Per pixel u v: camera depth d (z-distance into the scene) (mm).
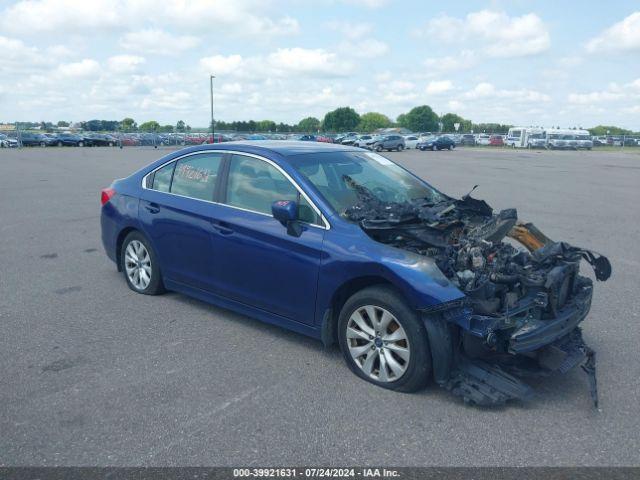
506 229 4215
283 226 4465
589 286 4336
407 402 3797
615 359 4500
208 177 5223
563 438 3375
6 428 3465
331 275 4129
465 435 3404
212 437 3385
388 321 3904
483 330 3582
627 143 68625
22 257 7766
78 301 5848
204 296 5258
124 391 3939
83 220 10711
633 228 10086
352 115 134875
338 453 3230
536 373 3855
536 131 63219
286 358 4488
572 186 17578
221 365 4355
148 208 5676
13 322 5246
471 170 24891
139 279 6039
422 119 145000
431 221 4062
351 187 4719
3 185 16688
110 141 57188
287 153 4859
